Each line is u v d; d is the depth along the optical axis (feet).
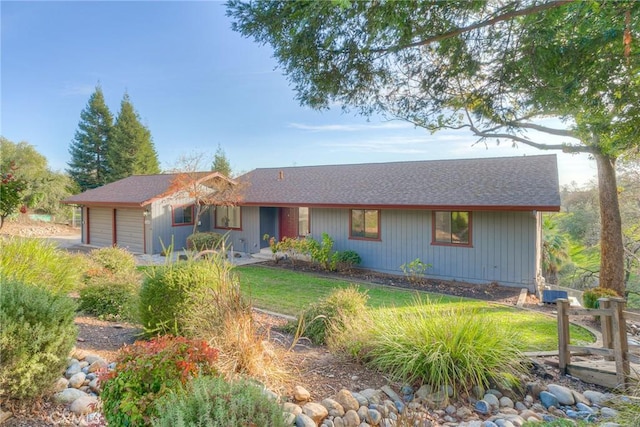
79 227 83.51
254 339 13.03
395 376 12.80
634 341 21.18
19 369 9.05
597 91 15.66
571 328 22.74
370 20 13.01
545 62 15.10
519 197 32.96
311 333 17.46
